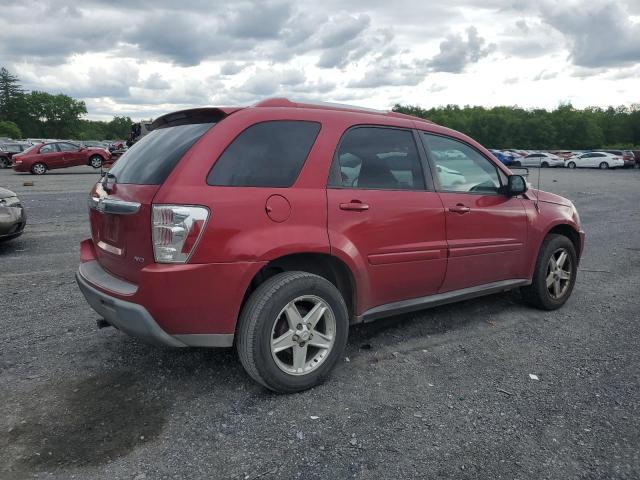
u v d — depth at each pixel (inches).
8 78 5698.8
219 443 111.8
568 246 205.5
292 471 102.5
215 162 123.6
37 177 890.7
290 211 130.5
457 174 173.8
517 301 217.0
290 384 131.3
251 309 126.3
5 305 204.4
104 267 143.2
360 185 146.9
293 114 138.8
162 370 146.9
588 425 119.6
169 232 116.9
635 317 197.6
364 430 117.2
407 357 157.9
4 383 138.4
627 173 1540.4
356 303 146.5
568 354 161.2
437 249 161.5
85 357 155.3
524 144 4682.6
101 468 103.2
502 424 120.0
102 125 7086.6
